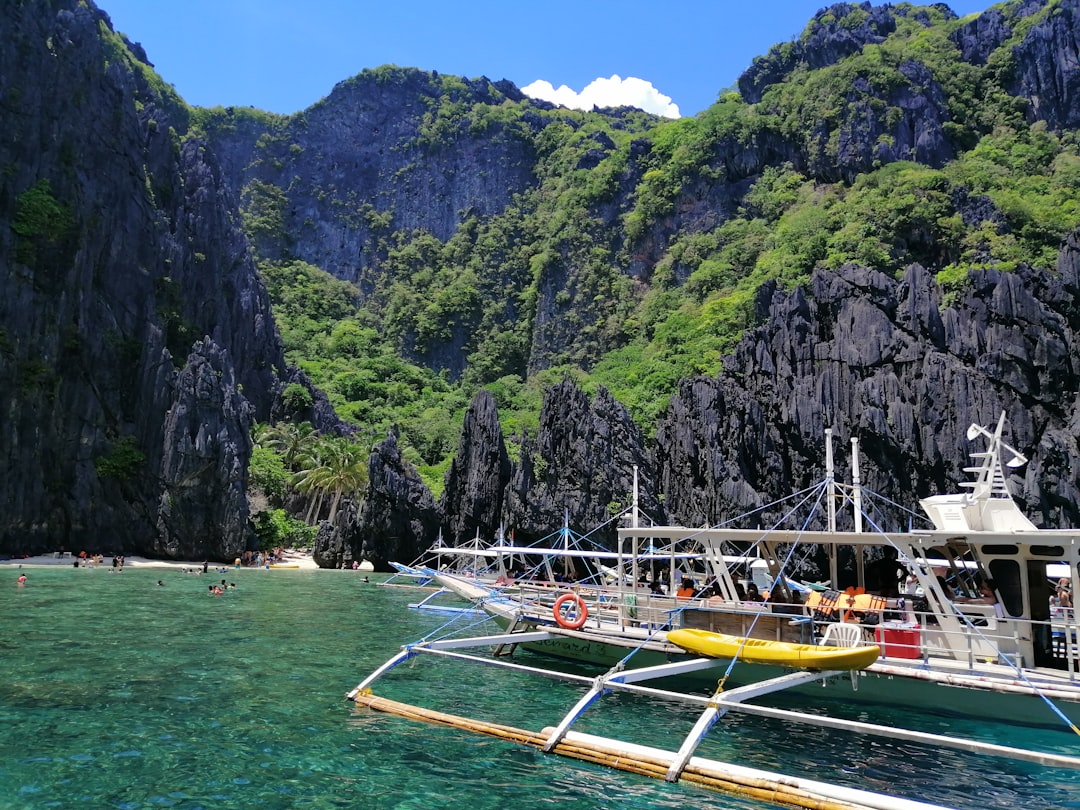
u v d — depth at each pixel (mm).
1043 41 131000
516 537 68125
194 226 108125
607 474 69562
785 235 121875
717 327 112625
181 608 39406
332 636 31469
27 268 74750
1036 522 57781
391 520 73812
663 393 101438
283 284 191625
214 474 81062
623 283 154625
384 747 15766
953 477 61219
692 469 68750
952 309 66688
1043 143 119188
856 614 21422
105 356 81188
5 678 21281
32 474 73250
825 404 66250
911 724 18438
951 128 128125
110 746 15430
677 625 23453
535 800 13117
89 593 45312
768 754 16609
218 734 16453
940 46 143000
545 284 169750
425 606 43094
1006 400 62031
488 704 20156
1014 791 14562
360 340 173750
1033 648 19125
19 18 81438
